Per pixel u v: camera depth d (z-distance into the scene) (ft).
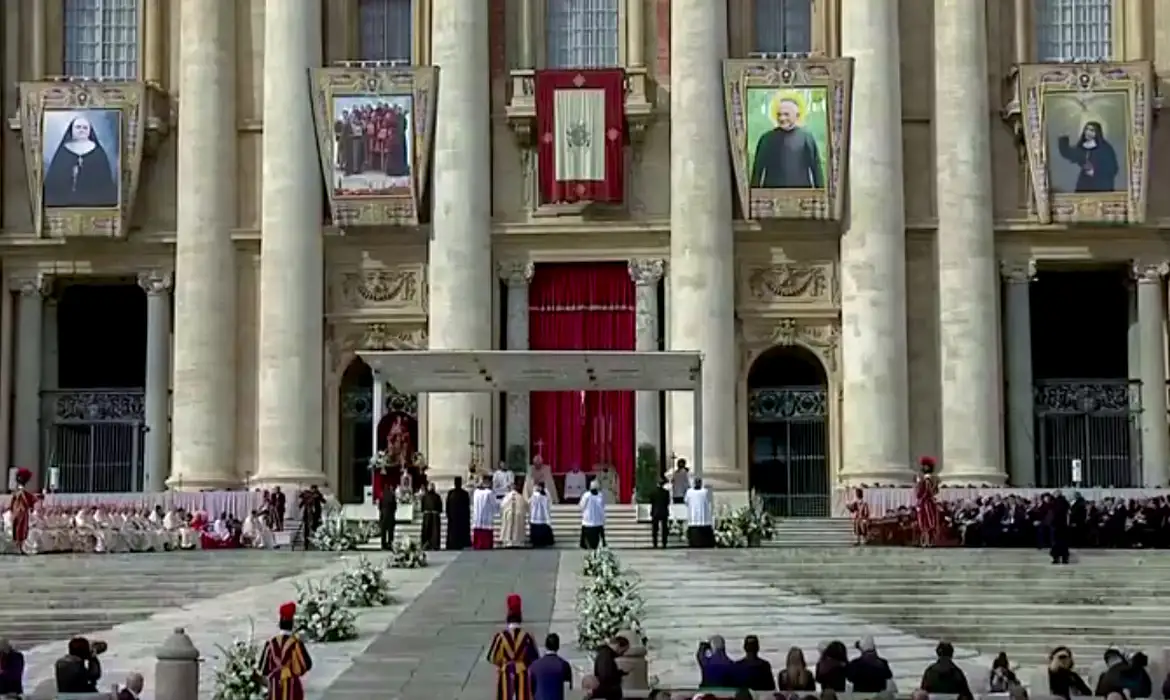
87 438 181.98
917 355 175.73
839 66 173.06
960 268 173.58
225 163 178.19
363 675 84.89
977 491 166.91
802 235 176.76
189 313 176.04
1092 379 179.32
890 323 171.94
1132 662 82.12
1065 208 174.40
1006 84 178.19
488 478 155.94
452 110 174.19
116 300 199.00
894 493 168.25
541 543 146.30
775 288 177.17
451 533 141.69
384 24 182.50
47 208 177.37
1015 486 174.91
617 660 79.61
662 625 102.22
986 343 172.96
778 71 173.06
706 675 79.71
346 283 179.11
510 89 178.81
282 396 173.06
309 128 175.94
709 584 115.24
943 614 110.73
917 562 125.39
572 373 147.95
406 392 153.17
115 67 183.21
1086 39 179.73
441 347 172.96
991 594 116.57
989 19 179.01
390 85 174.50
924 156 177.47
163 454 179.01
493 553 132.98
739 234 176.86
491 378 149.07
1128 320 179.83
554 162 174.50
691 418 169.89
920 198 176.86
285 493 170.40
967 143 174.29
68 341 195.52
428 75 174.19
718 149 173.68
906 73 178.09
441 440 170.60
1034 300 192.95
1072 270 181.57
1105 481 177.68
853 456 171.22
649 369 145.79
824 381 180.86
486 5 177.17
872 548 137.18
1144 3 178.29
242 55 180.86
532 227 177.27
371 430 180.34
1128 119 173.68
